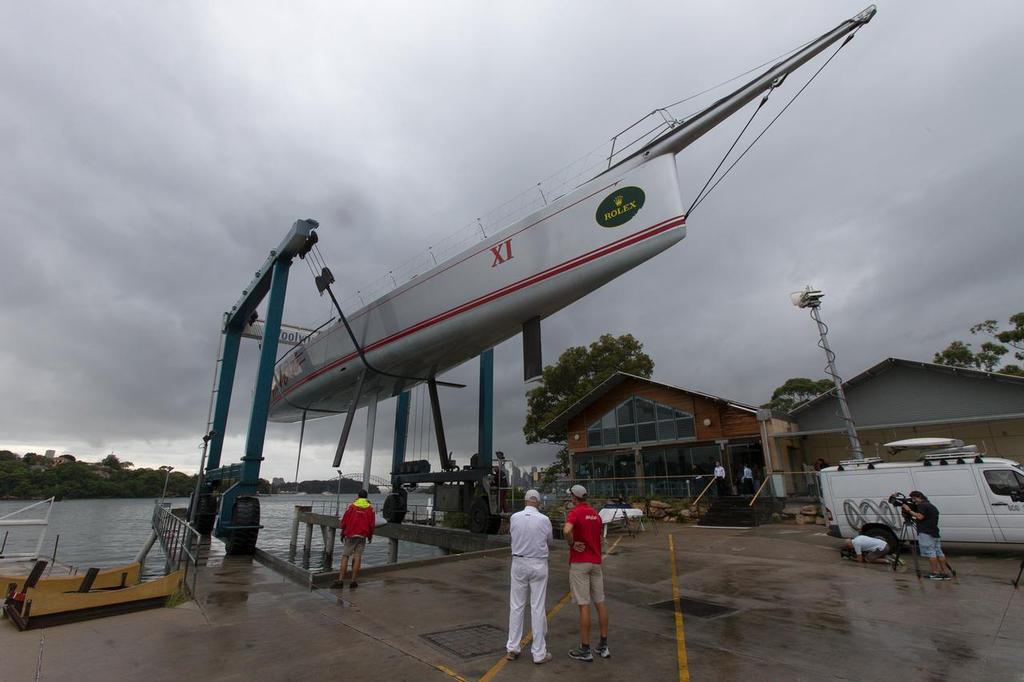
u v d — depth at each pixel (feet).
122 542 94.38
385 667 13.70
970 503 30.01
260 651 15.20
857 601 20.79
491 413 50.34
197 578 28.22
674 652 14.78
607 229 35.73
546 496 71.26
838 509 33.81
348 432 53.26
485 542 42.50
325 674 13.25
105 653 15.10
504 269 40.60
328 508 74.33
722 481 58.85
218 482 55.47
